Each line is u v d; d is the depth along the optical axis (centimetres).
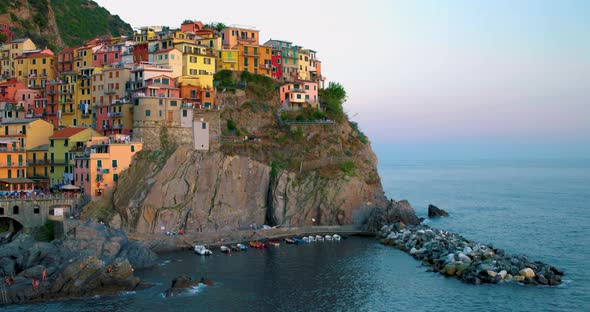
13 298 9281
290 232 14512
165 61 16200
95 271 9806
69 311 8838
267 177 15250
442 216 18375
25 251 10775
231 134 16125
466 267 10762
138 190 13500
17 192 12988
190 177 14000
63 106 17012
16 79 18175
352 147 17338
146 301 9288
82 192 13662
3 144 14062
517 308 9000
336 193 15262
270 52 19288
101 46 18075
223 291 9788
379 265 11512
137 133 14500
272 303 9212
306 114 17575
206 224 13875
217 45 18188
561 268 11294
